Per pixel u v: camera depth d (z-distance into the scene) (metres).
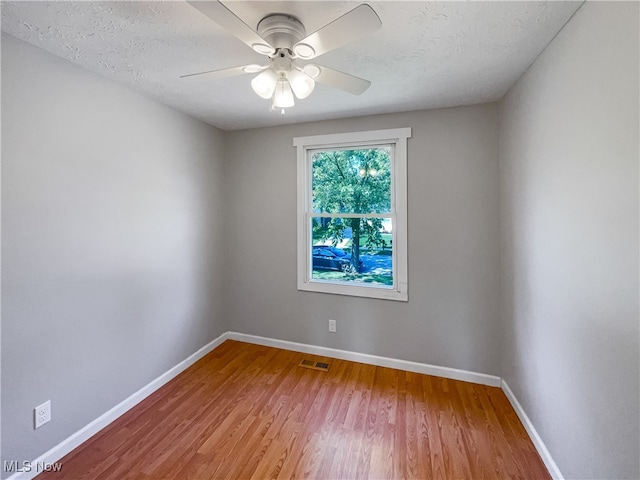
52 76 1.59
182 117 2.54
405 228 2.53
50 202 1.59
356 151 2.79
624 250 1.02
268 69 1.38
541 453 1.64
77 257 1.73
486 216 2.33
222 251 3.12
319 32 1.07
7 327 1.42
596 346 1.17
